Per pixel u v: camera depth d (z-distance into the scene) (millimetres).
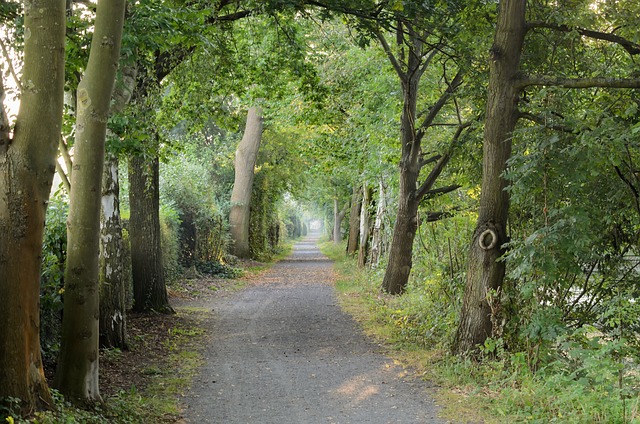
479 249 9742
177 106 13820
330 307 16812
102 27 6230
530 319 8828
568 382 7301
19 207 5230
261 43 15172
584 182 9273
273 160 37094
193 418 7004
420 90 18938
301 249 59469
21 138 5270
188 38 9578
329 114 21875
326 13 12195
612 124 8219
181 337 12094
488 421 6707
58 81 5395
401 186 18406
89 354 6543
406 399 7750
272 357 10398
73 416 5711
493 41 10570
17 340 5238
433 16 12164
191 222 24766
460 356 9500
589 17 9461
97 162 6438
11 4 7629
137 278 14414
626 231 10031
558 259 8438
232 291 20719
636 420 5691
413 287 16109
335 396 7945
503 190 8922
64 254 9359
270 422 6859
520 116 9680
